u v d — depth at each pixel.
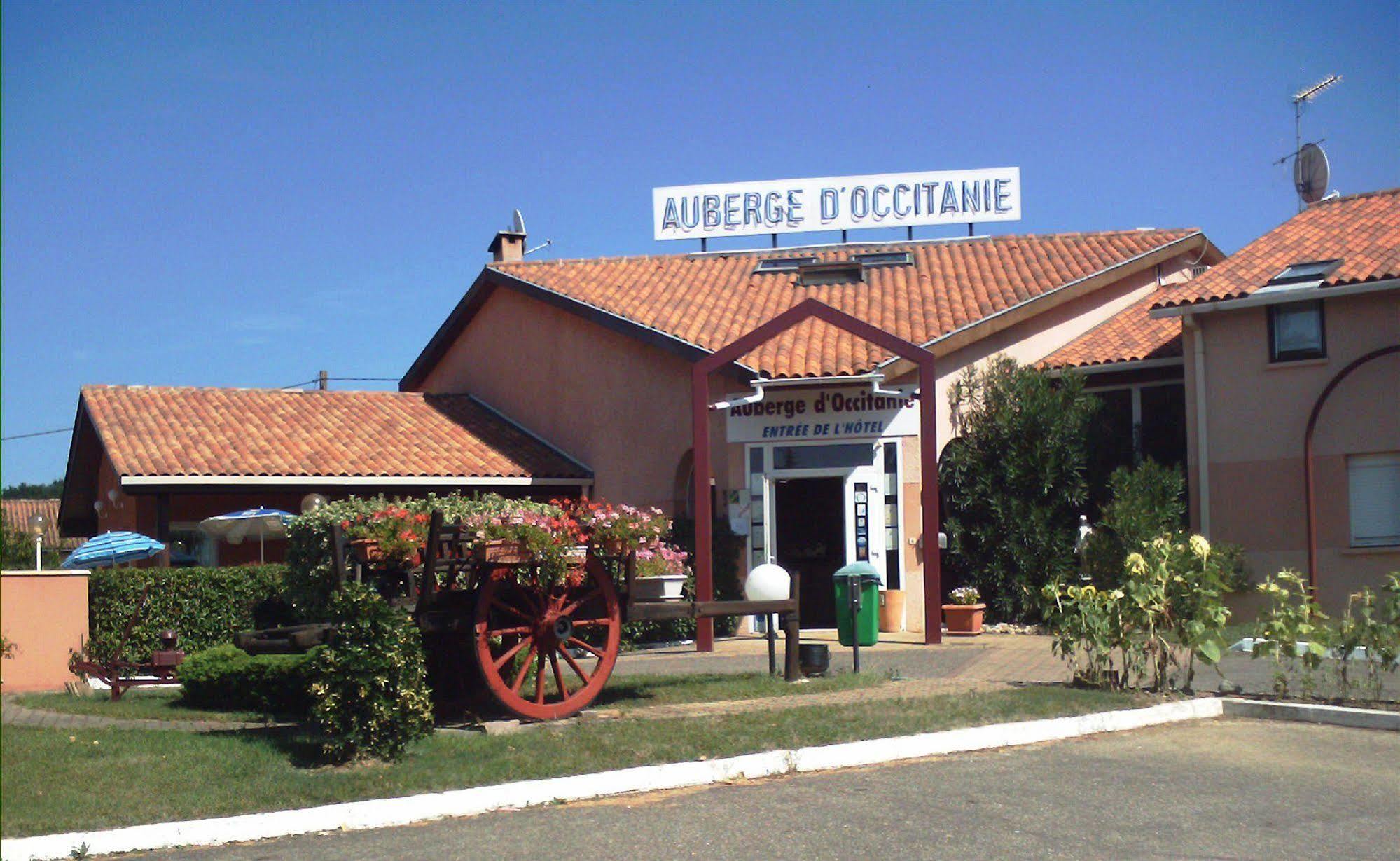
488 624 10.09
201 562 21.59
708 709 10.65
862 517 18.81
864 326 16.69
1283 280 18.33
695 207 25.44
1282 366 18.17
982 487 18.95
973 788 8.12
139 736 10.40
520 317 25.06
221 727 11.23
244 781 8.43
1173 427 20.08
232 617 16.98
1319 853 6.63
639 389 21.45
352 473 20.98
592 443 22.62
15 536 33.31
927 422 16.59
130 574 16.56
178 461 20.20
